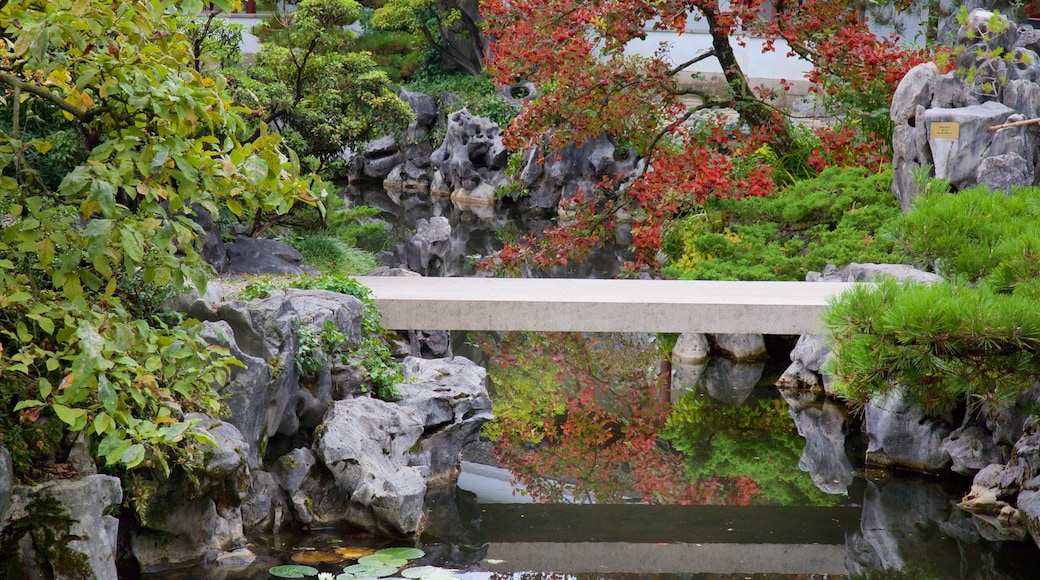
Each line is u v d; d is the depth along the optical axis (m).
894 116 9.59
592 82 11.27
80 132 6.92
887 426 6.42
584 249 11.26
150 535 4.59
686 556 5.00
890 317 4.59
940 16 14.81
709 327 7.08
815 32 11.53
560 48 11.09
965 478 6.20
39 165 6.95
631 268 11.05
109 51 3.77
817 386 8.25
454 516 5.53
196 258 3.84
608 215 11.34
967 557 5.02
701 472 6.42
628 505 5.81
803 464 6.57
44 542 3.87
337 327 5.96
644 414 7.73
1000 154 8.80
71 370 3.59
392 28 25.14
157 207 3.71
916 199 7.82
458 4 24.45
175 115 3.70
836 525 5.48
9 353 4.09
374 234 15.42
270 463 5.30
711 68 20.20
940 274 7.35
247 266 8.27
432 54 25.50
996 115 8.84
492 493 5.97
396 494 5.07
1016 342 4.46
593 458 6.72
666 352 9.50
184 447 4.34
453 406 6.24
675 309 7.05
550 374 8.80
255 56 10.97
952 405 5.76
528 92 22.64
